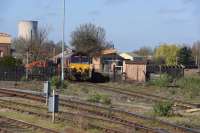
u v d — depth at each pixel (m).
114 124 22.53
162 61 143.12
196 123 25.30
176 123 24.42
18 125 21.61
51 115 24.36
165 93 48.28
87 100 35.84
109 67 90.44
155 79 59.47
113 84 58.66
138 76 66.62
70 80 63.28
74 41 109.56
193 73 92.19
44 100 33.16
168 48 146.25
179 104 36.59
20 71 63.75
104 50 109.44
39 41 101.75
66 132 19.58
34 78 63.25
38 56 86.38
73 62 64.94
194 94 46.81
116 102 37.00
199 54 159.38
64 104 30.44
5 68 63.19
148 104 36.91
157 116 27.75
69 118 23.47
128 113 26.94
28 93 38.88
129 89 51.50
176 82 58.94
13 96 37.06
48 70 65.38
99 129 20.66
